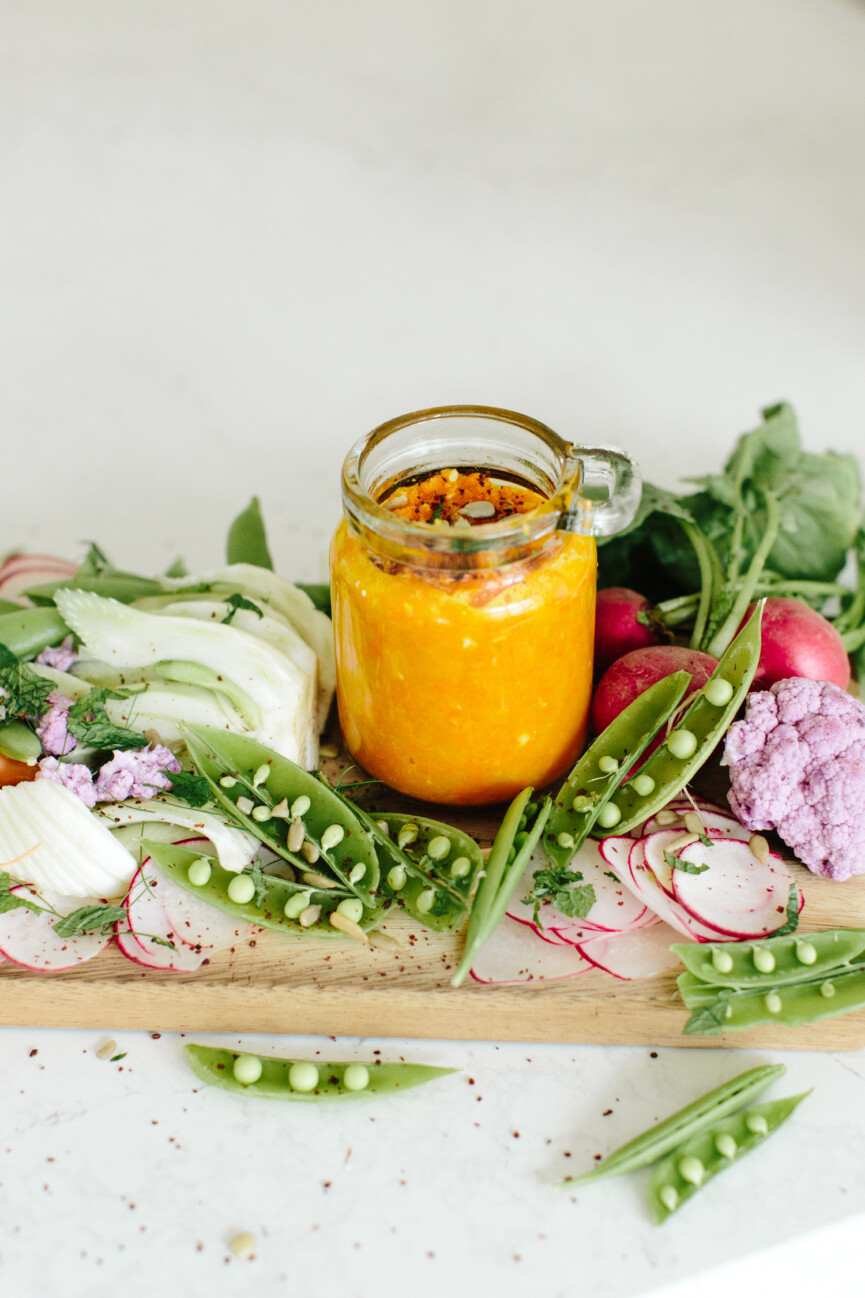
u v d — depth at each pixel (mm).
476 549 500
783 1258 490
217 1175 506
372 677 537
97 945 533
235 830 540
